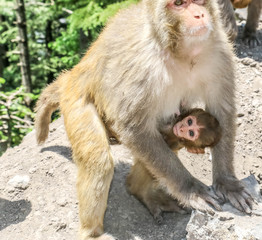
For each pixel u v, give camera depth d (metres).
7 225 1.88
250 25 2.69
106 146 1.76
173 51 1.63
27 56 4.81
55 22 6.49
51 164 2.05
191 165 2.06
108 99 1.75
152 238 1.78
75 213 1.88
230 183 1.69
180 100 1.76
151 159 1.70
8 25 5.96
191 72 1.68
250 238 1.57
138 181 1.87
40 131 2.05
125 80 1.68
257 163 2.08
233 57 1.74
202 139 1.73
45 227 1.85
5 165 2.11
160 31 1.62
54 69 6.16
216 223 1.61
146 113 1.68
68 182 1.98
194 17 1.58
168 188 1.70
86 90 1.82
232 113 1.75
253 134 2.16
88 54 1.86
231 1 2.55
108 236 1.76
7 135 3.65
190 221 1.65
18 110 3.85
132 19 1.73
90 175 1.75
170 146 1.85
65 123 1.85
